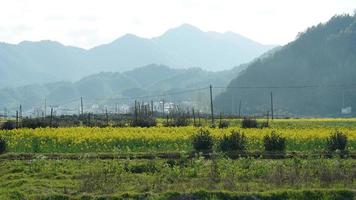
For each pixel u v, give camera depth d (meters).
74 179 31.77
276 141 46.41
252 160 37.03
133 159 42.25
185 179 30.88
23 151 48.28
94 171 32.72
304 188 27.95
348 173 31.23
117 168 33.66
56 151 47.91
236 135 47.00
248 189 27.91
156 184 29.06
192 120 106.38
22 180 30.89
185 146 47.81
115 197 26.61
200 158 36.81
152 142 49.06
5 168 36.59
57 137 52.03
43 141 50.16
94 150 47.94
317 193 27.19
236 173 31.73
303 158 42.16
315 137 49.56
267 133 51.81
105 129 61.19
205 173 32.31
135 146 48.94
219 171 32.09
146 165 35.09
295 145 48.62
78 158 42.84
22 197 26.83
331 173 30.80
